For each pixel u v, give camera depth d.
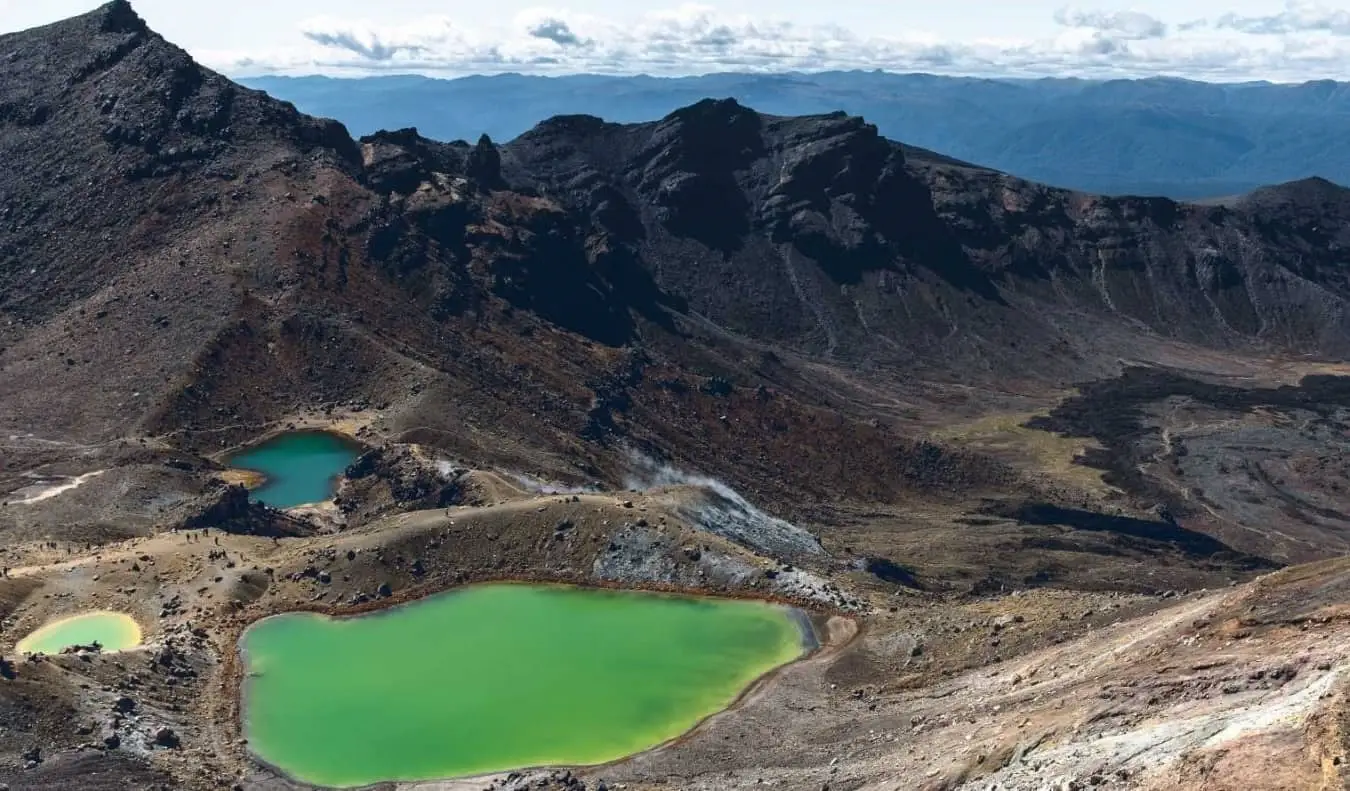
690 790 72.62
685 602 104.44
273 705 87.19
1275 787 39.56
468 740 82.50
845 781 66.94
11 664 79.06
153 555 108.69
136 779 72.94
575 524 114.06
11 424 169.38
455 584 108.19
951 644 88.00
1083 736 55.00
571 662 94.19
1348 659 47.75
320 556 108.88
